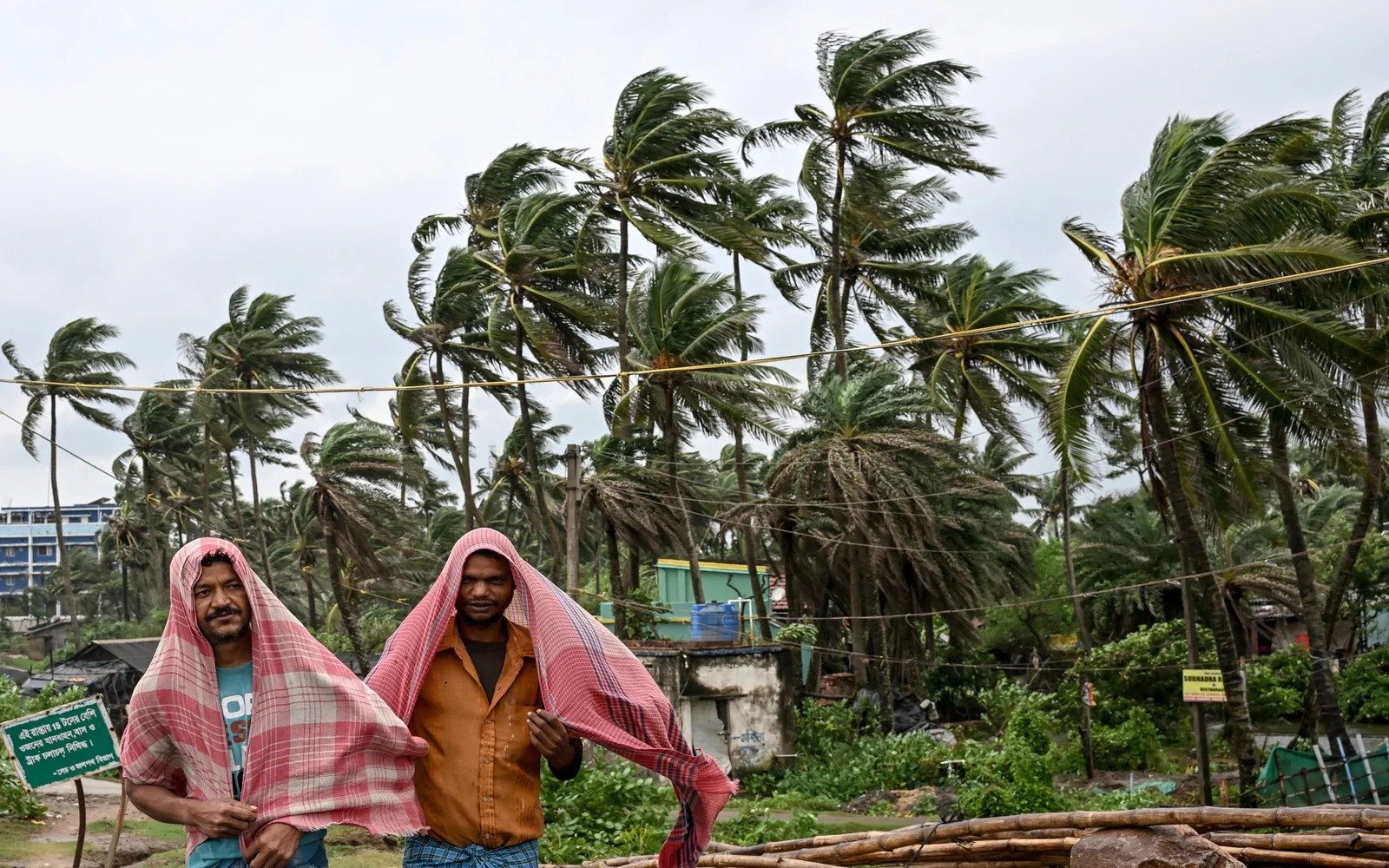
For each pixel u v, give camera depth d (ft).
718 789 13.78
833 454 102.58
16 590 418.51
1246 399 63.26
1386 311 66.23
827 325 135.03
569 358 113.60
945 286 126.62
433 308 122.31
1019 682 141.79
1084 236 64.64
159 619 236.02
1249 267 57.82
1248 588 128.98
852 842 19.31
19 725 18.15
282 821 11.59
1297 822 15.78
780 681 92.12
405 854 13.38
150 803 11.78
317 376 167.43
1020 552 146.51
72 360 169.58
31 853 35.04
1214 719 121.80
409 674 12.95
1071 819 16.99
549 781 40.65
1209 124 62.23
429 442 187.01
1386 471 79.05
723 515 118.21
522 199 115.55
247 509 265.95
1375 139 77.46
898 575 114.42
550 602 13.32
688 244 104.27
